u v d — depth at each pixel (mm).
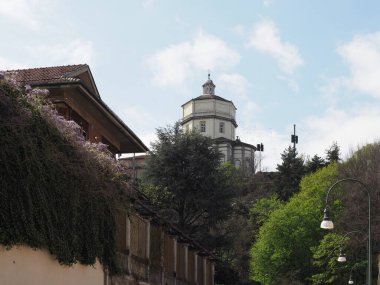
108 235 19484
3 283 13211
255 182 95812
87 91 24922
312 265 62812
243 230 73750
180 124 57438
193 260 38688
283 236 63875
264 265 64188
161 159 55062
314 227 64250
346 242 56906
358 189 64250
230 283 59562
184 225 55000
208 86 115125
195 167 54594
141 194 25328
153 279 27578
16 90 14969
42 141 15141
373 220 61000
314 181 77250
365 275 58344
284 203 85438
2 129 13508
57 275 15898
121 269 20703
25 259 14219
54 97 24375
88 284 18031
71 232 16516
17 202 13789
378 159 67562
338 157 94688
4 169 13484
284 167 92125
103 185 18609
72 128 17312
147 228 26641
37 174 14664
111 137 32344
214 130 110750
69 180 16406
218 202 54938
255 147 115062
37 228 14680
